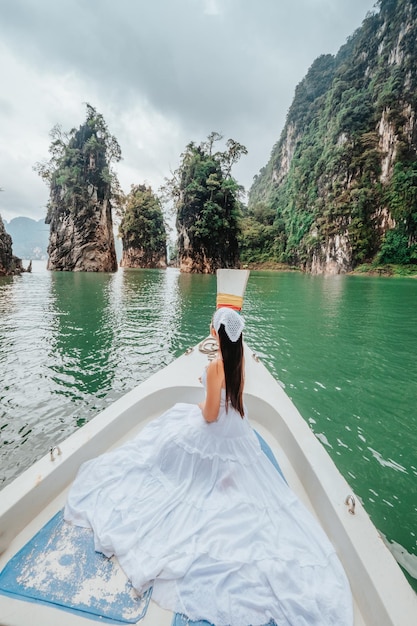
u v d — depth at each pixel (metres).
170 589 1.04
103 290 15.88
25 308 9.95
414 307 11.63
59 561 1.14
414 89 40.69
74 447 1.61
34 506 1.34
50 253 38.25
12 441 3.00
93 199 37.34
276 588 1.02
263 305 12.02
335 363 5.29
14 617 0.96
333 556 1.15
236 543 1.16
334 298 14.48
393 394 4.12
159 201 50.62
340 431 3.27
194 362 2.83
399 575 1.04
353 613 0.99
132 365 4.98
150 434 1.74
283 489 1.46
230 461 1.43
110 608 0.99
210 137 41.00
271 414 2.18
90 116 39.22
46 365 4.89
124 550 1.13
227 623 0.95
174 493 1.35
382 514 2.23
